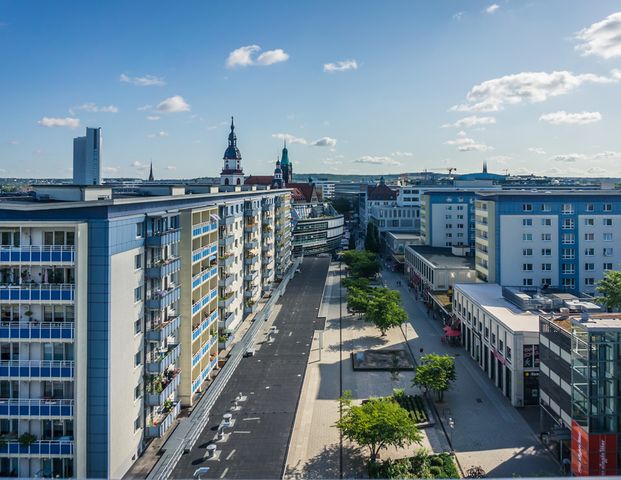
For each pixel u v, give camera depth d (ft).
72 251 132.98
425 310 372.17
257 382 226.58
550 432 175.01
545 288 295.69
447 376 209.67
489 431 184.03
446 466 154.30
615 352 140.26
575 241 305.73
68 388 136.26
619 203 304.91
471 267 363.76
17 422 136.36
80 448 134.31
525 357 204.54
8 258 133.28
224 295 261.65
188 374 191.83
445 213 503.20
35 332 133.49
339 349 279.28
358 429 157.38
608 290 227.40
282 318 340.18
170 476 151.64
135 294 156.25
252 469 155.53
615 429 140.46
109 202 136.15
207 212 227.40
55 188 156.87
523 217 305.73
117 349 142.51
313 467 161.17
